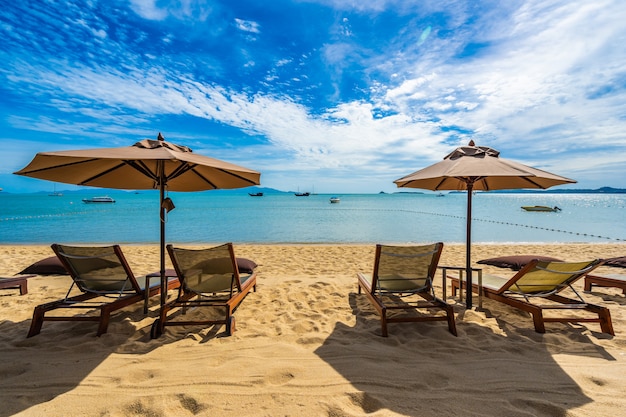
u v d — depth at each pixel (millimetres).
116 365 2436
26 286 4590
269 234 14641
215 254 3266
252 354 2598
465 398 2025
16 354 2623
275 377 2248
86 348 2723
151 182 3994
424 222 20484
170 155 2332
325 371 2328
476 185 4344
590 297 4496
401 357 2562
